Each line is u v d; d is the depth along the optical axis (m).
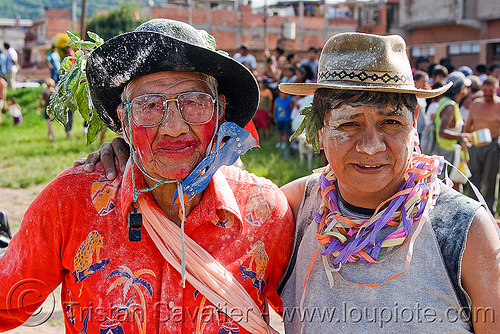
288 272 2.31
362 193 2.00
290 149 11.27
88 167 2.09
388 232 2.00
